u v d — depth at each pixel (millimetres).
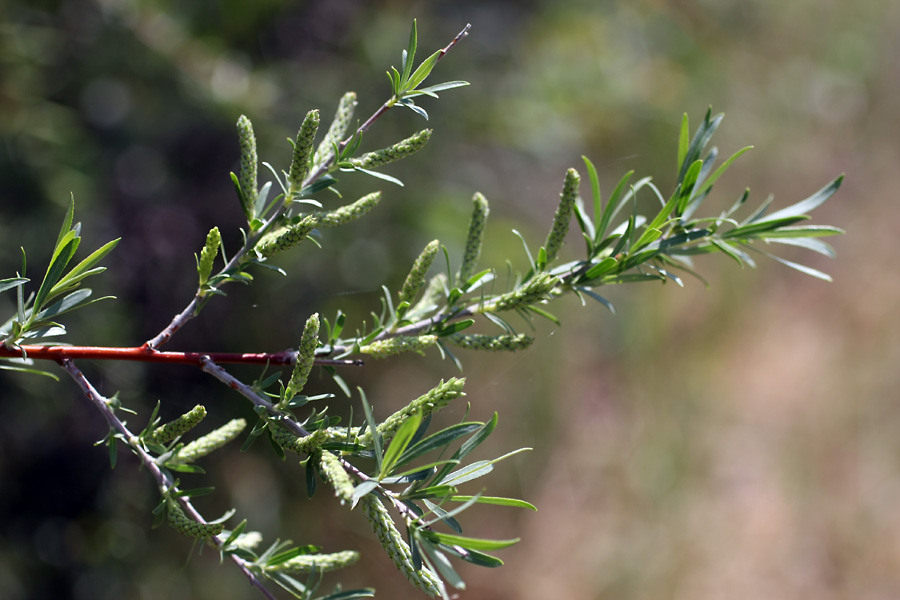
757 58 2330
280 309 1536
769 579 1882
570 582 1886
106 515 1430
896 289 2223
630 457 2027
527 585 1866
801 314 2273
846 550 1912
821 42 2408
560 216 680
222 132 1486
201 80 1336
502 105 1605
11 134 1147
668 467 2006
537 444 1979
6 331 663
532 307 679
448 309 678
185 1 1367
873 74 2443
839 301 2258
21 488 1352
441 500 626
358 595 650
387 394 1795
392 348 667
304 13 1533
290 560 655
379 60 1501
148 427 655
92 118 1372
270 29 1521
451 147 1614
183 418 654
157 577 1491
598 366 2109
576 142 1825
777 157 2307
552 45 1779
